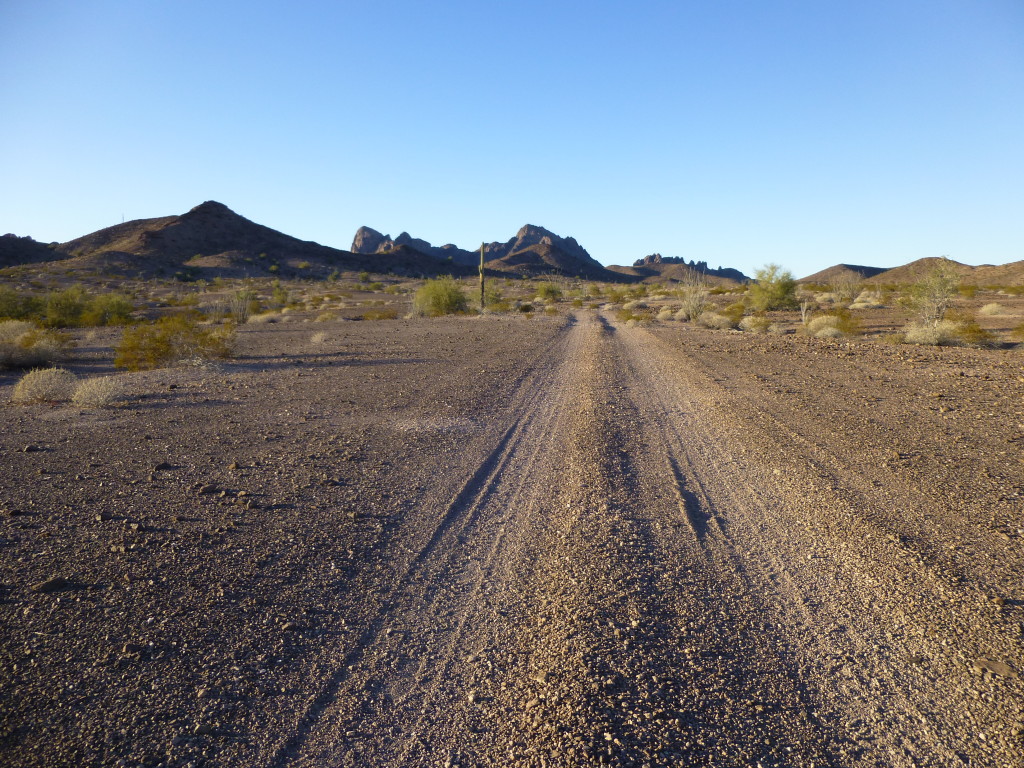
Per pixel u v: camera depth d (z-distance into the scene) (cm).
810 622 405
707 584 458
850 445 844
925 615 407
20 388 1384
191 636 385
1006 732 300
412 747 297
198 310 5050
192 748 293
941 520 564
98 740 296
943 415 1039
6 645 371
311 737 304
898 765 282
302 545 526
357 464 786
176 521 575
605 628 395
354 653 375
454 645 384
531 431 988
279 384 1505
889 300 5712
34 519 580
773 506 621
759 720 312
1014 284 9162
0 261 14738
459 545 538
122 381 1587
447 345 2555
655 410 1152
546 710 319
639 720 310
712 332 3262
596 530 560
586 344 2552
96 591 439
